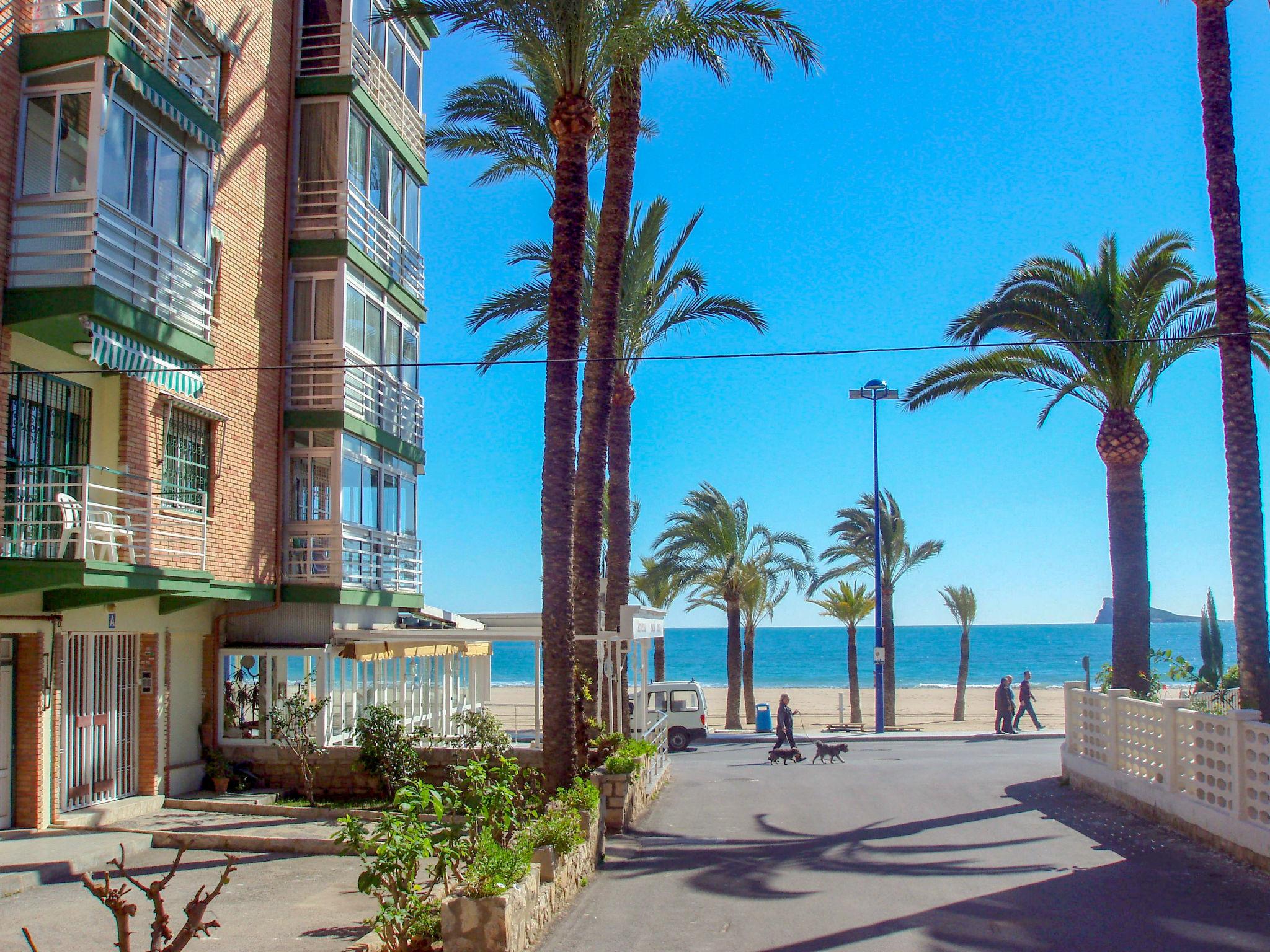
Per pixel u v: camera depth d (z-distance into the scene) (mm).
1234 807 11391
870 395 33906
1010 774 19359
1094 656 146750
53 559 12023
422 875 10961
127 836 13047
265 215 18469
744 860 11984
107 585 12398
